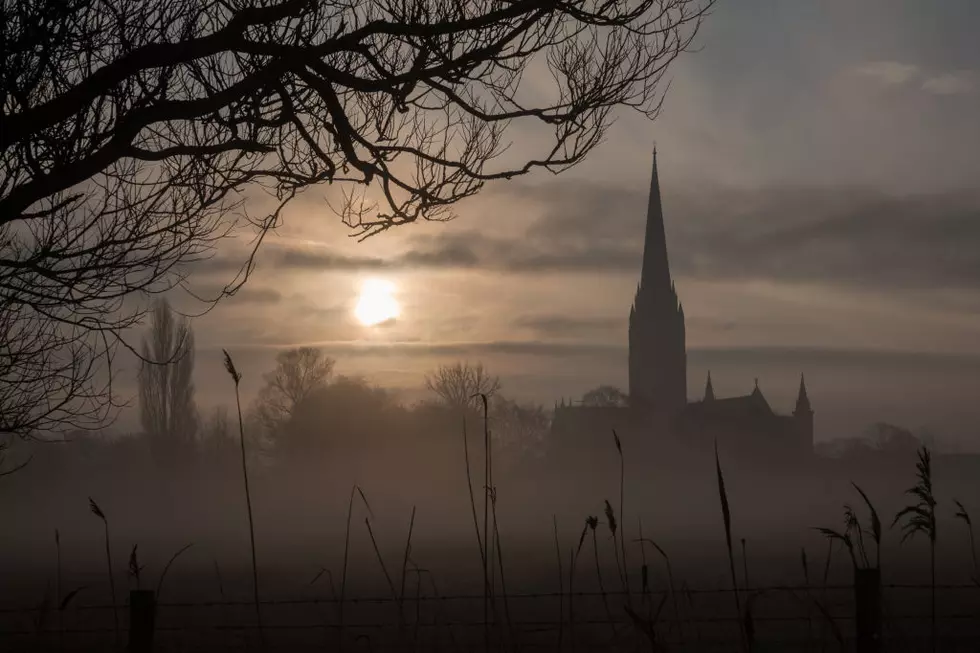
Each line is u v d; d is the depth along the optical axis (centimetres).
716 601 1759
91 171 737
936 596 1836
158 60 708
